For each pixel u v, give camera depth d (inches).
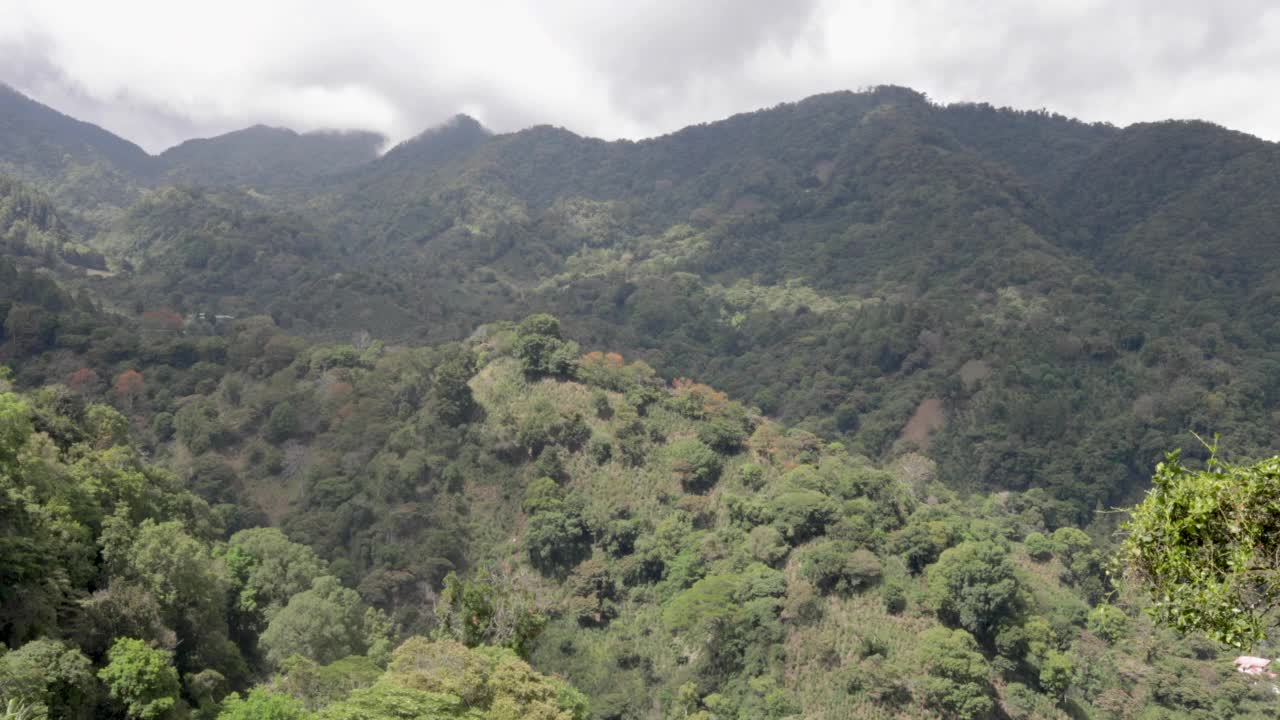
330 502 4320.9
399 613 3656.5
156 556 2011.6
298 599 2598.4
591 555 3961.6
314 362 5629.9
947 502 5211.6
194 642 2105.1
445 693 1392.7
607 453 4525.1
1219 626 614.9
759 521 3892.7
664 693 3174.2
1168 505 636.1
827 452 5073.8
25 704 1310.3
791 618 3257.9
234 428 4911.4
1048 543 4372.5
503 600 1870.1
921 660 2979.8
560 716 1429.6
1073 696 3193.9
